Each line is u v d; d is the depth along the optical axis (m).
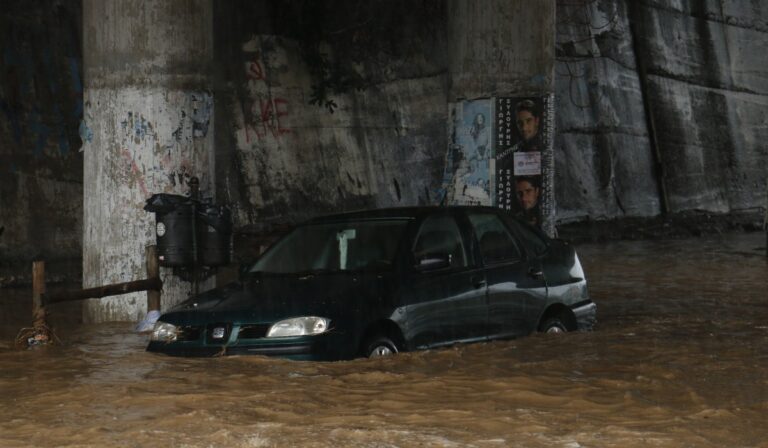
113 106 21.75
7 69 29.89
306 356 15.16
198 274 21.48
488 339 17.42
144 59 21.61
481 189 26.47
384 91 41.84
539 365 15.54
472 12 26.25
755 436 11.56
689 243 45.28
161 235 20.41
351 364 15.14
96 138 21.97
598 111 51.25
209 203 20.72
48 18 31.77
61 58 31.77
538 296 18.34
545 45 26.34
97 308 21.77
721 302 25.12
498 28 26.05
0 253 27.88
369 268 16.53
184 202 20.45
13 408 12.91
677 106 56.38
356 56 41.06
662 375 14.92
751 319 21.67
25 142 29.72
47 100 30.81
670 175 54.69
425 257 16.59
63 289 27.16
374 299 15.74
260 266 17.44
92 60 22.05
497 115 26.17
